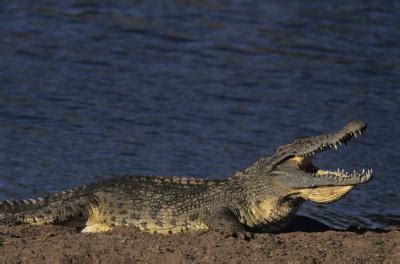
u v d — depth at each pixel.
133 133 63.50
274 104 71.25
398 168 59.34
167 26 87.50
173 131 64.44
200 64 79.31
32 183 53.62
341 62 81.56
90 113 66.75
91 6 91.38
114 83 73.50
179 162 58.66
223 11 92.25
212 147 61.81
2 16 86.56
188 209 43.31
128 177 45.62
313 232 42.06
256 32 87.50
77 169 56.31
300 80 76.88
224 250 37.56
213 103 70.75
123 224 43.94
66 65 76.69
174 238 39.72
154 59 79.75
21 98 68.69
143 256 36.69
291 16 91.88
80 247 37.84
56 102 68.50
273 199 42.94
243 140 63.53
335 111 70.56
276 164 42.94
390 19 92.62
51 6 90.69
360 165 59.56
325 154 61.31
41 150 59.16
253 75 77.50
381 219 50.88
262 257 36.84
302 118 68.62
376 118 69.25
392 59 83.00
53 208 43.66
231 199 43.28
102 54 79.88
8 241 38.88
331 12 93.69
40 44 80.88
